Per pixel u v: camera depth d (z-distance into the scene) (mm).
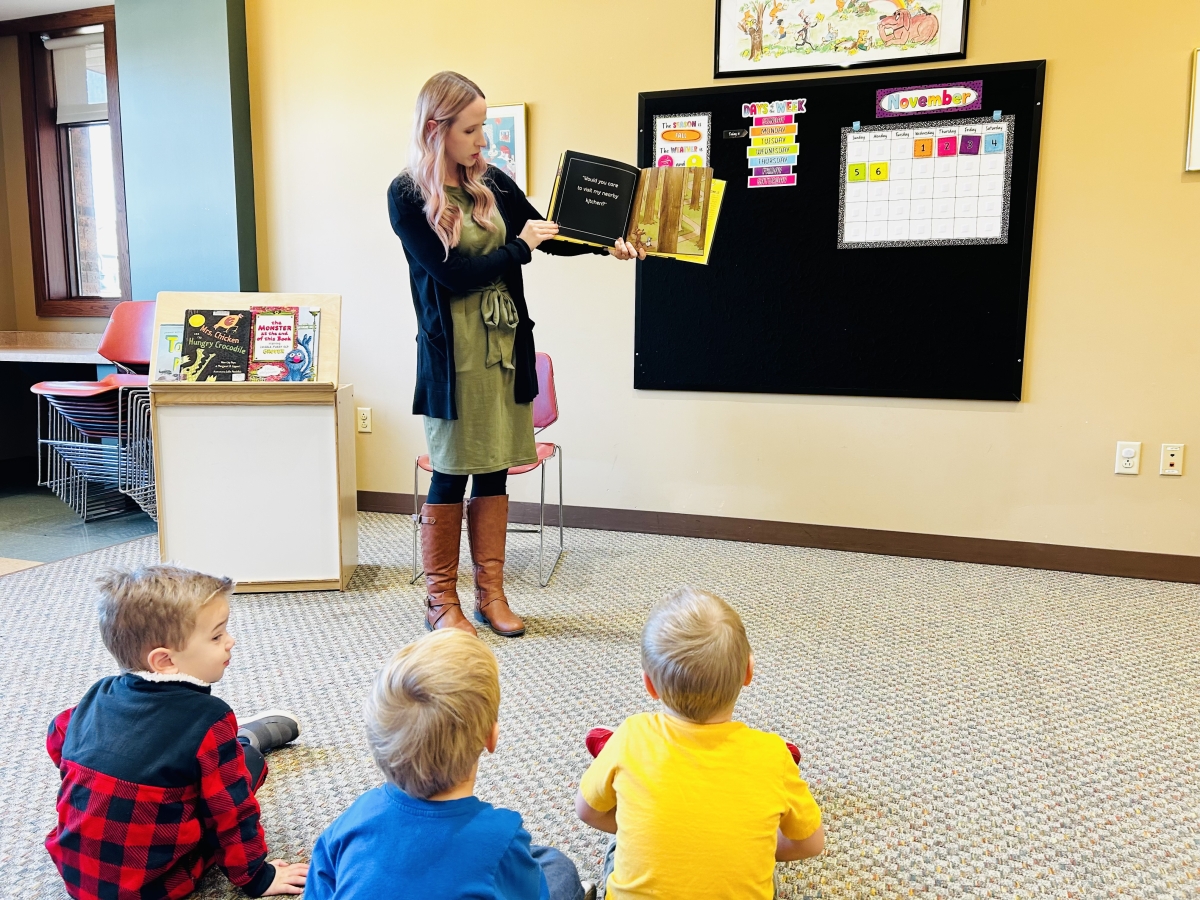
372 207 3684
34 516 3814
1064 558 3029
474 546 2518
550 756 1763
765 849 1039
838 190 3086
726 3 3117
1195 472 2863
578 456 3561
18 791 1628
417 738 910
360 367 3811
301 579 2789
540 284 3500
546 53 3375
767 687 2076
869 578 2938
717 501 3418
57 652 2268
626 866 1045
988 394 3027
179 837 1233
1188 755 1771
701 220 2400
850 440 3219
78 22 4266
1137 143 2787
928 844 1472
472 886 875
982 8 2879
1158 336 2850
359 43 3609
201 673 1268
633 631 2455
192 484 2709
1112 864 1421
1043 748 1797
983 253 2965
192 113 3709
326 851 957
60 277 4602
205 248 3783
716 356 3312
